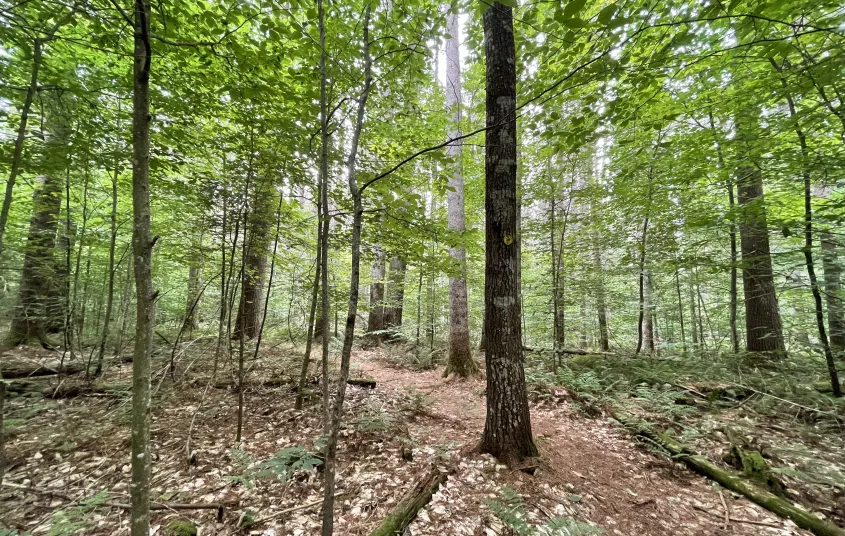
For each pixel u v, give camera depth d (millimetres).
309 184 4469
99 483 2938
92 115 3596
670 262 5715
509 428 3406
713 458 3682
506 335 3436
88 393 4738
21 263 5398
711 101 4910
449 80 7715
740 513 2896
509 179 3410
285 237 5266
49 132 3523
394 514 2475
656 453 3861
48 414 4152
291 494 2830
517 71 3914
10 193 2842
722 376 5934
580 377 6156
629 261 7152
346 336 2250
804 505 3025
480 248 4418
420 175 4547
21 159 3355
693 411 4750
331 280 7094
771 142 4426
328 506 2092
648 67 2863
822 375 5531
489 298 3514
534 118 3926
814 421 4551
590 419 4832
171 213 6062
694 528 2711
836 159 3928
